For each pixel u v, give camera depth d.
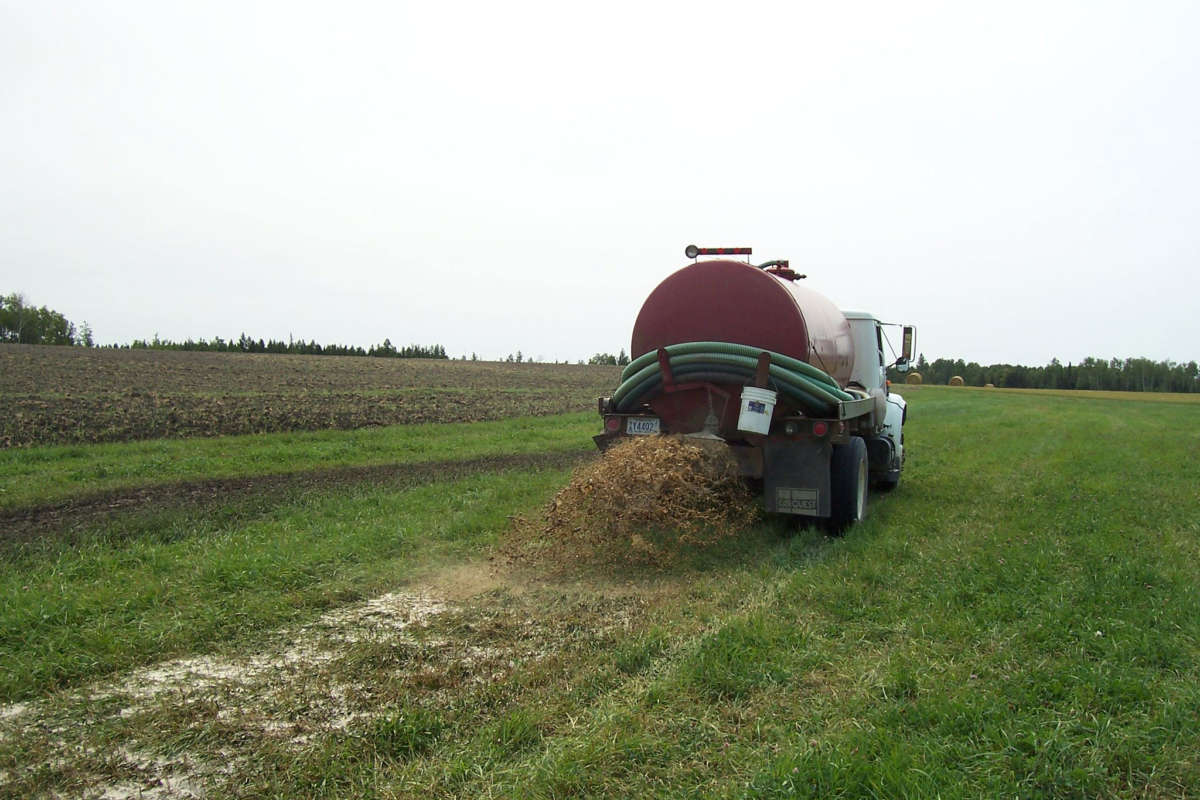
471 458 13.59
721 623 4.86
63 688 4.18
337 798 3.08
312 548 6.79
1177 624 4.62
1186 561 6.10
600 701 3.83
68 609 5.16
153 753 3.46
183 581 5.87
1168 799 2.88
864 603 5.18
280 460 13.01
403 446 15.03
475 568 6.42
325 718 3.77
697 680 3.95
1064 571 5.79
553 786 3.02
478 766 3.23
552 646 4.68
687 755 3.27
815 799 2.86
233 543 6.98
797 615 4.99
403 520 7.98
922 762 3.05
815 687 3.92
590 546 6.33
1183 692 3.65
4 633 4.77
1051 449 15.43
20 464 12.20
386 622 5.17
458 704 3.86
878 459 9.43
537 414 23.23
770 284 7.07
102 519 8.30
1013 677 3.86
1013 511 8.45
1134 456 13.88
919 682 3.84
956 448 15.69
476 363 57.22
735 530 6.74
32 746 3.51
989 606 4.94
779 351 7.02
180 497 9.60
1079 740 3.23
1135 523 7.69
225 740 3.57
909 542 6.95
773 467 7.16
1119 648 4.18
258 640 4.83
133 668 4.42
